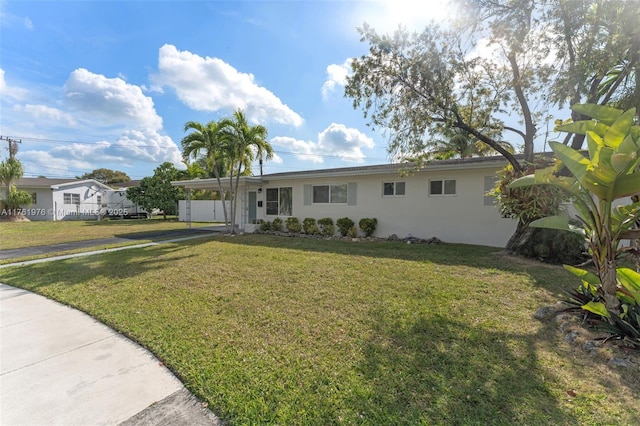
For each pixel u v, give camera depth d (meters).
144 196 23.05
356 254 7.90
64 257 8.01
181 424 2.06
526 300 4.26
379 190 11.46
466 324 3.52
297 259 7.32
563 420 2.00
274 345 3.12
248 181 14.10
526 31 6.68
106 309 4.20
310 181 13.15
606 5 5.70
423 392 2.33
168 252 8.55
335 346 3.08
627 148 2.55
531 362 2.69
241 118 12.12
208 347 3.09
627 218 3.00
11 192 21.11
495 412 2.09
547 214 6.44
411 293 4.64
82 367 2.79
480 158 9.55
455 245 9.44
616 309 3.03
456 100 7.34
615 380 2.38
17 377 2.63
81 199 25.45
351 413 2.12
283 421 2.06
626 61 6.31
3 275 6.24
